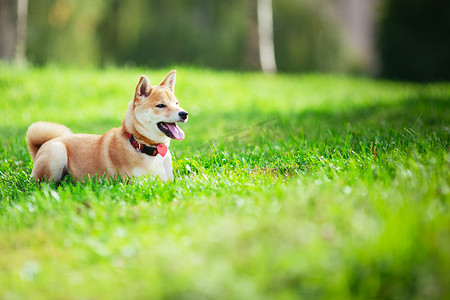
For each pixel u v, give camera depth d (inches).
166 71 680.4
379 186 162.6
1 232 161.5
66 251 144.9
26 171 250.7
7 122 450.0
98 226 155.9
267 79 739.4
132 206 177.6
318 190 165.6
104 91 568.4
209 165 241.0
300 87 684.7
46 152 225.3
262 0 875.4
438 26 1130.0
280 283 112.2
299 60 1359.5
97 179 219.3
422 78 1181.7
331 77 847.7
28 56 1211.2
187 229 143.9
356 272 111.3
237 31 1332.4
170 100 223.8
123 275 124.8
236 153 264.4
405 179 166.6
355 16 1368.1
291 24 1365.7
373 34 1295.5
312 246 120.1
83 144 229.8
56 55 1215.6
